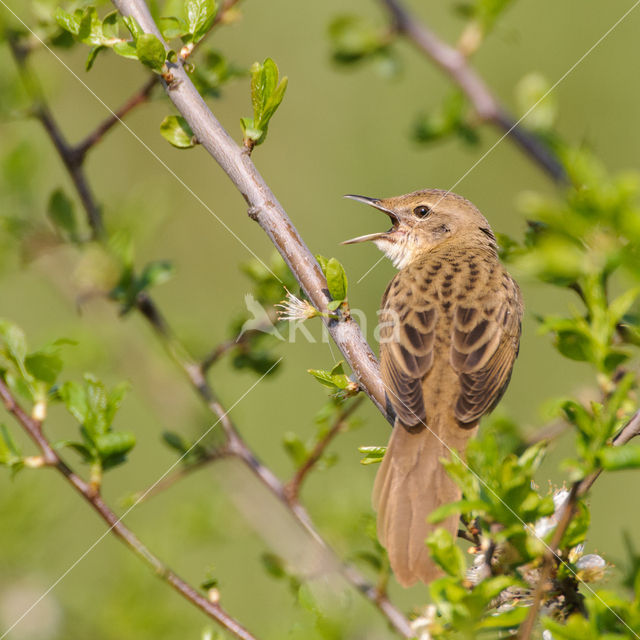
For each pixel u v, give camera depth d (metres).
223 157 7.37
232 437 9.62
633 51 17.62
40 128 12.71
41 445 7.73
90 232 10.36
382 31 12.12
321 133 18.02
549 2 17.89
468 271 9.57
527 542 6.03
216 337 13.80
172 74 7.44
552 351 15.85
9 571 11.05
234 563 13.42
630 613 5.74
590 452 5.80
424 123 11.70
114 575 11.19
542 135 10.95
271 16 18.19
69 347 11.38
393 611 8.37
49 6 9.92
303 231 17.59
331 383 7.41
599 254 6.10
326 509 10.49
